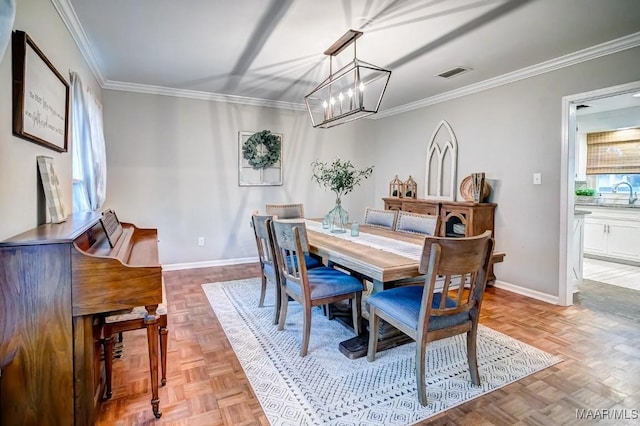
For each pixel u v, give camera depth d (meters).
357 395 1.82
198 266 4.57
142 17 2.41
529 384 1.93
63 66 2.33
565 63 3.14
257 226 2.91
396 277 1.82
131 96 4.08
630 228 4.79
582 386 1.91
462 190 4.17
